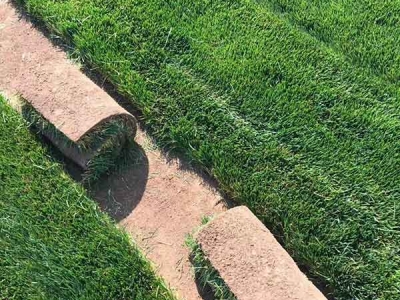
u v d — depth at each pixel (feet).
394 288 6.24
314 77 8.02
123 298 6.21
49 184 6.97
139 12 8.64
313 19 8.72
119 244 6.52
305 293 5.71
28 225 6.65
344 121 7.58
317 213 6.81
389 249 6.53
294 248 6.62
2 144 7.30
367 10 8.75
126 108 7.89
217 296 6.17
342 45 8.43
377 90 7.89
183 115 7.66
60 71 7.40
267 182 7.07
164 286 6.29
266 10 8.84
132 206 7.03
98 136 6.89
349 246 6.56
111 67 8.07
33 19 8.76
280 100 7.77
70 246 6.51
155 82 7.95
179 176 7.28
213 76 8.02
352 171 7.14
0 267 6.37
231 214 6.26
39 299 6.16
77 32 8.43
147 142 7.55
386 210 6.82
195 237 6.24
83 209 6.78
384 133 7.46
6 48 8.46
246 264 5.92
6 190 6.92
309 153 7.30
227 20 8.63
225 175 7.15
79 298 6.18
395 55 8.26
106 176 7.22
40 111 7.09
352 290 6.29
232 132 7.49
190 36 8.43
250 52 8.27
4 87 8.05
